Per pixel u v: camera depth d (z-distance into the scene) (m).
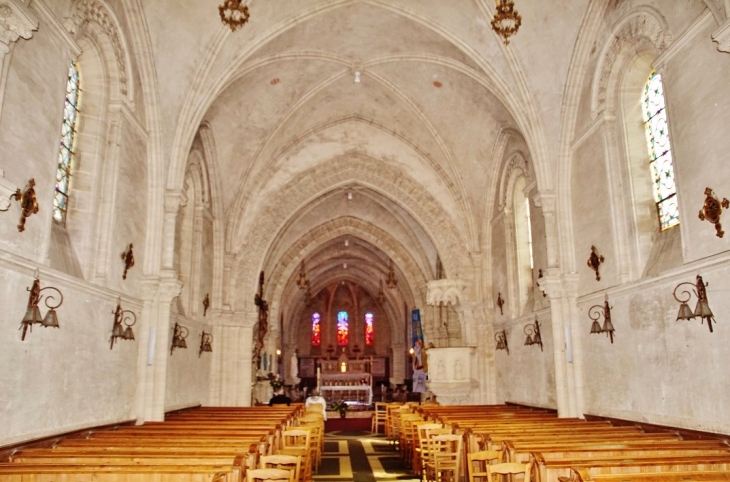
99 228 13.35
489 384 24.78
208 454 8.48
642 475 6.41
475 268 25.80
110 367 13.63
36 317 9.69
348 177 27.34
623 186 14.39
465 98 22.14
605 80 15.06
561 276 17.03
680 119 11.71
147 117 16.41
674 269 11.73
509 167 22.42
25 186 9.78
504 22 16.61
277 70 21.56
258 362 30.25
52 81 10.73
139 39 15.47
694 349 11.27
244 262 26.06
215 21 16.72
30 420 9.95
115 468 7.19
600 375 15.23
